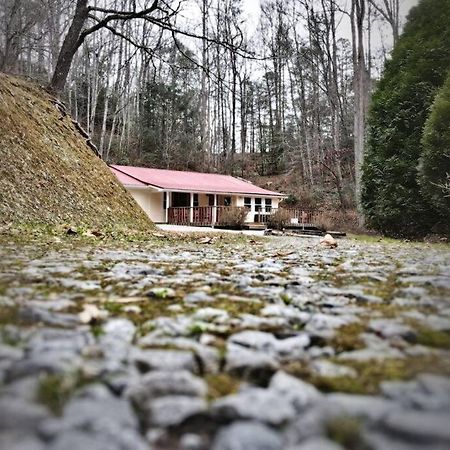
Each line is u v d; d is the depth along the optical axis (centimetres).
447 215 1187
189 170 4116
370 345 126
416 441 67
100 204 1001
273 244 887
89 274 283
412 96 1409
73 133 1187
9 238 580
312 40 3108
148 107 4091
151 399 86
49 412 77
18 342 119
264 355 115
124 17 1314
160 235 941
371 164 1541
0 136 863
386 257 505
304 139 4256
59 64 1332
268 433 71
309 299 207
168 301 198
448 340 131
